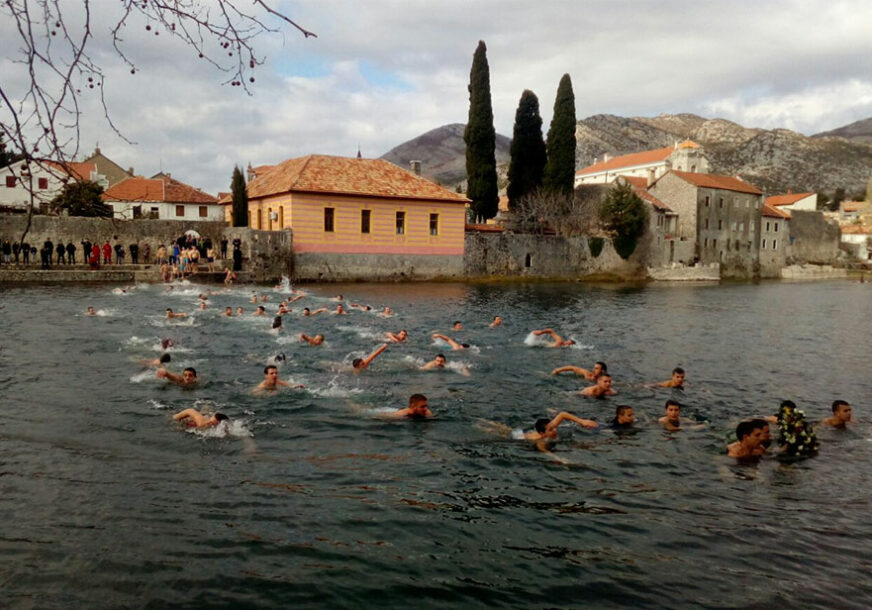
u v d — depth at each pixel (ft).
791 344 75.51
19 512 23.67
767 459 32.73
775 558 22.40
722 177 276.41
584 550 22.59
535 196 205.26
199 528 23.07
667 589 20.18
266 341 62.03
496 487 28.02
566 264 195.52
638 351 65.51
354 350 59.16
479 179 193.06
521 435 35.40
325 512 24.82
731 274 260.83
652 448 33.94
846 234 359.46
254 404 39.75
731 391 48.57
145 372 46.98
